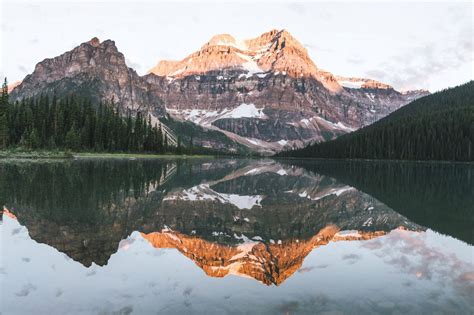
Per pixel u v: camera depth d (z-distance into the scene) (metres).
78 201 25.55
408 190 41.94
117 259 13.44
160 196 31.05
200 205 27.66
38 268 12.20
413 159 168.25
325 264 13.58
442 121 177.25
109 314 8.89
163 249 15.01
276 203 30.44
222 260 13.93
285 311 9.21
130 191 32.78
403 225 21.69
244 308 9.38
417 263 13.74
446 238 18.33
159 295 10.16
